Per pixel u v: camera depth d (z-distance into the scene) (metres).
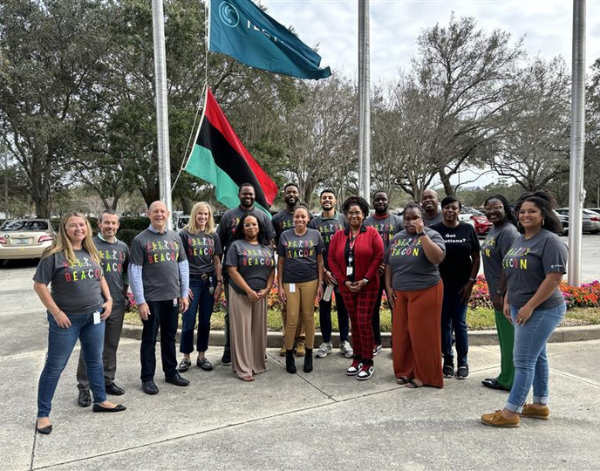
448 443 3.34
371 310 4.72
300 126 21.36
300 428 3.60
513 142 24.81
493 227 4.51
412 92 22.80
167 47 16.34
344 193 26.17
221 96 19.23
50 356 3.57
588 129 28.31
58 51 19.84
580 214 7.54
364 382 4.62
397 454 3.18
